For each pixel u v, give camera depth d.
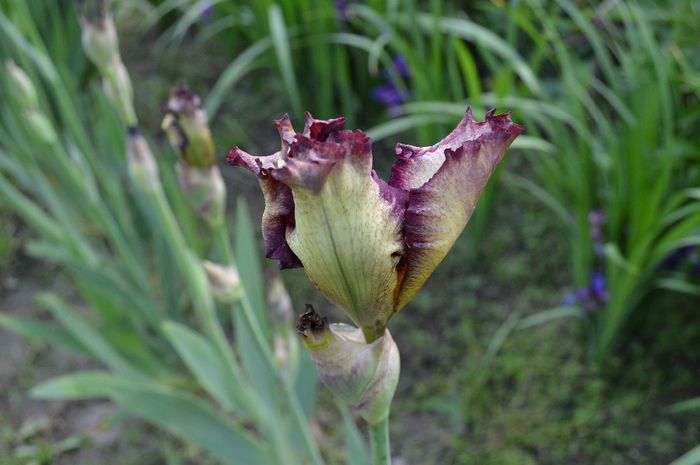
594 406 0.94
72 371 1.06
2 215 1.26
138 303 0.88
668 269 0.96
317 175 0.33
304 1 1.15
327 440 0.96
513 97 0.99
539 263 1.10
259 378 0.73
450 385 0.99
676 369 0.96
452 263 1.12
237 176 1.28
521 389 0.97
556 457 0.91
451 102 1.20
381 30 1.09
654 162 0.92
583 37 1.20
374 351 0.37
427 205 0.35
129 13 1.59
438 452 0.93
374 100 1.29
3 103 1.05
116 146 0.95
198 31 1.52
